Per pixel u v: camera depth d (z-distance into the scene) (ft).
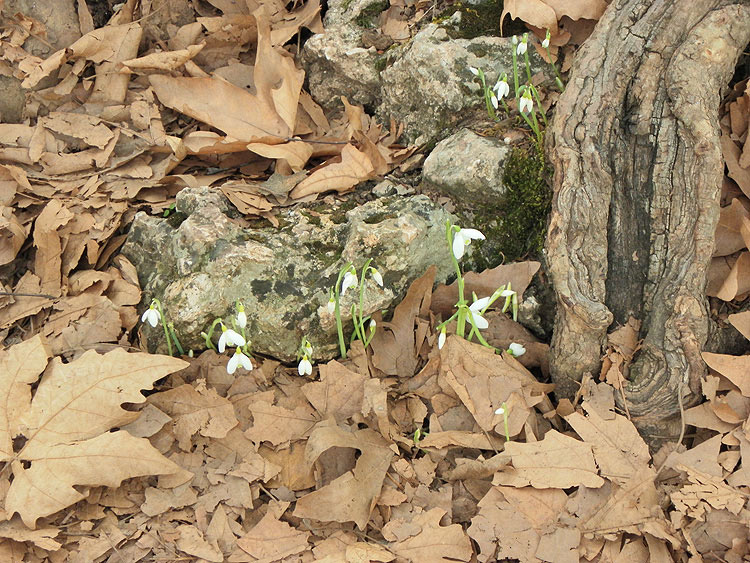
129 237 10.71
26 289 10.14
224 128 11.41
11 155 11.13
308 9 12.85
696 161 9.04
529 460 8.49
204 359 9.90
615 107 9.42
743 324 9.02
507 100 10.91
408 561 8.05
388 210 10.38
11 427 8.54
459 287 9.33
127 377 8.80
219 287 9.78
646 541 8.07
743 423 8.57
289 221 10.52
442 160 10.64
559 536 7.99
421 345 9.91
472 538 8.23
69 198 10.87
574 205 9.22
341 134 11.93
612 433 8.68
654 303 9.21
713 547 7.93
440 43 11.06
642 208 9.37
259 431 9.12
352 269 9.02
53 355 9.66
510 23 11.18
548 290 10.16
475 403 9.17
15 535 8.03
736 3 9.47
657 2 9.48
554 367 9.63
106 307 10.02
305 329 9.80
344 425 9.24
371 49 11.85
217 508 8.55
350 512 8.32
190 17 12.90
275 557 8.11
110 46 11.84
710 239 8.98
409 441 9.09
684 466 8.39
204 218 10.15
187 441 9.02
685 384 8.89
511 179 10.25
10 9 11.66
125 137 11.50
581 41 10.78
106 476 8.30
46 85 11.66
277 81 11.56
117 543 8.23
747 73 10.11
